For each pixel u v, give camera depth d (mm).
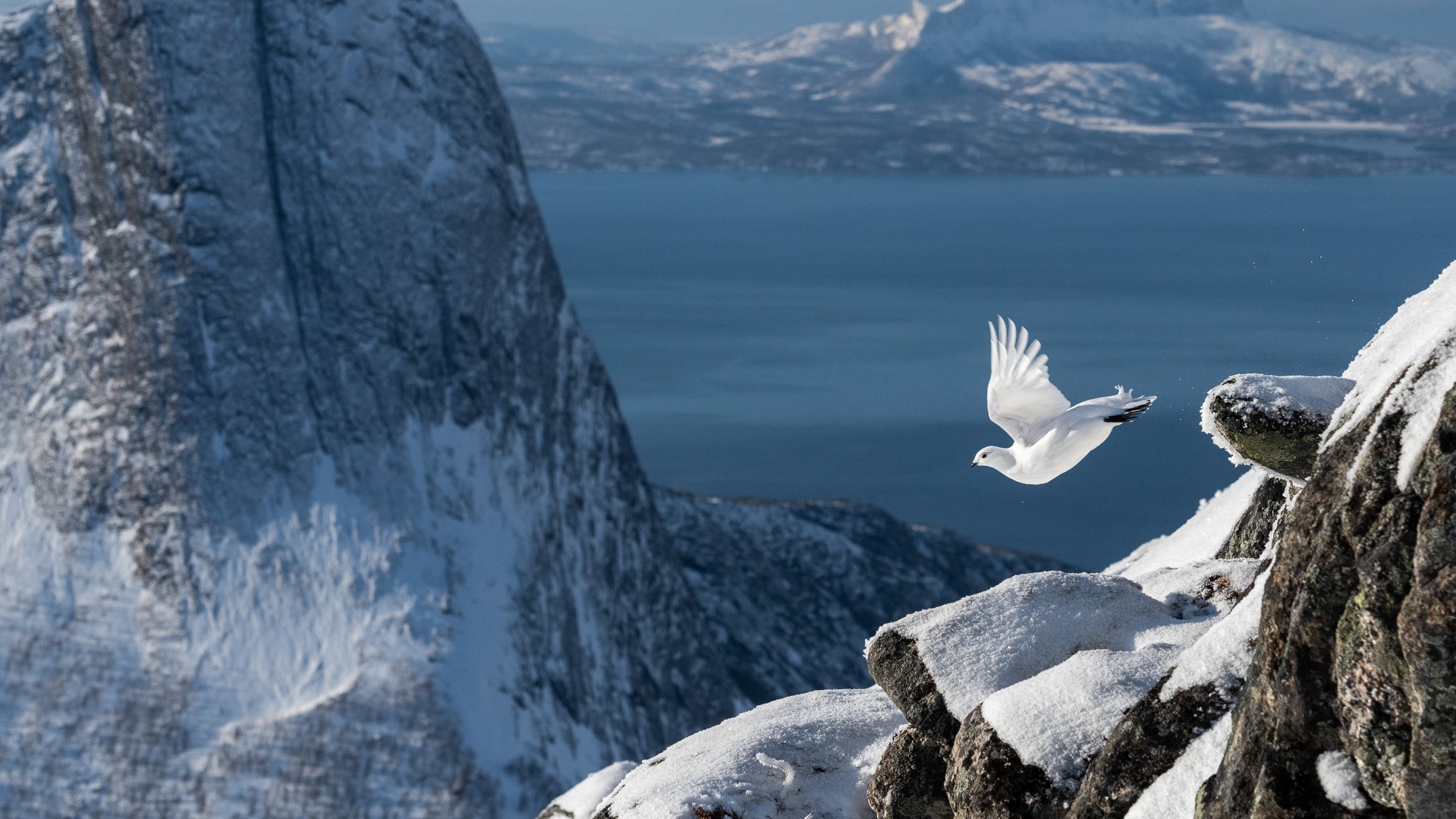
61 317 101125
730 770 11734
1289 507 11992
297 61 107500
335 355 102875
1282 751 6738
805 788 11516
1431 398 6211
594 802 14680
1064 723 9148
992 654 10594
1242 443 9164
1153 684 9141
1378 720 6227
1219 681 8156
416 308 104250
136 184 101562
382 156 106875
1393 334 7625
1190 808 7898
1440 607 5734
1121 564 20203
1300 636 6625
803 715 12656
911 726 10570
